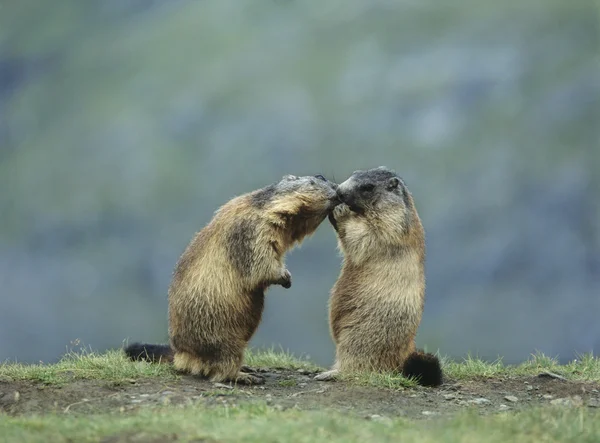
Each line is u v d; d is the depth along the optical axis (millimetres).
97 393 9461
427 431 7859
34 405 9125
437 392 10109
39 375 10031
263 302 10508
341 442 7336
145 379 9992
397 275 10703
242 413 8328
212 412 8391
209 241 10281
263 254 10172
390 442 7414
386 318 10555
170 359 10742
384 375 10234
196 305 10078
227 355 10102
